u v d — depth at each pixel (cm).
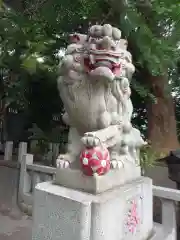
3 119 615
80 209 118
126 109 166
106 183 138
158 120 469
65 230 123
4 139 648
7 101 504
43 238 132
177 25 309
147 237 168
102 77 143
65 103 160
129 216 145
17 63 360
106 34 147
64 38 365
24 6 411
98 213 118
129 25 296
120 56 153
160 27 333
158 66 312
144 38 297
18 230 271
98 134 138
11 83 474
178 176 236
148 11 308
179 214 197
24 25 334
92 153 131
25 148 379
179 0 292
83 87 152
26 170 349
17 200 353
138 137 183
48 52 353
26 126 632
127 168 161
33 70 332
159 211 255
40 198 137
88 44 151
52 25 363
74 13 350
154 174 394
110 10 317
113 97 157
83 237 117
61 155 157
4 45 342
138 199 158
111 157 154
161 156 416
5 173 383
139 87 371
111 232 125
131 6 293
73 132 165
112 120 155
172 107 487
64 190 136
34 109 552
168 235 175
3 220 300
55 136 504
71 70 153
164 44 301
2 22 330
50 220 130
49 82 423
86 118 154
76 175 139
